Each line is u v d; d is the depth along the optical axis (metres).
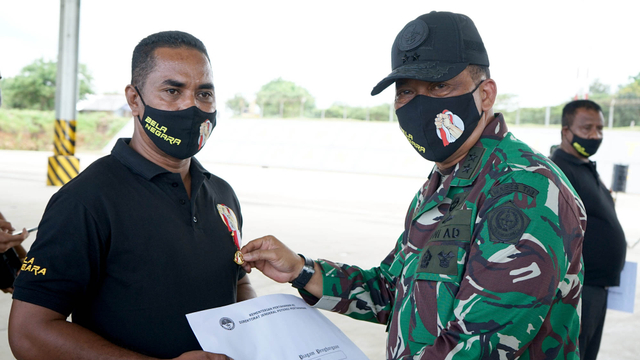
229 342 1.09
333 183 12.27
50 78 31.48
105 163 1.19
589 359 2.36
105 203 1.12
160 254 1.16
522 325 0.97
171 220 1.20
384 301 1.43
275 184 11.59
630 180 12.73
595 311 2.30
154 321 1.15
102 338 1.07
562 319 1.10
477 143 1.22
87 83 32.34
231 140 18.22
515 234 1.00
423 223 1.25
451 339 1.01
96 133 27.89
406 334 1.16
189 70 1.20
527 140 14.77
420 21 1.22
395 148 16.14
